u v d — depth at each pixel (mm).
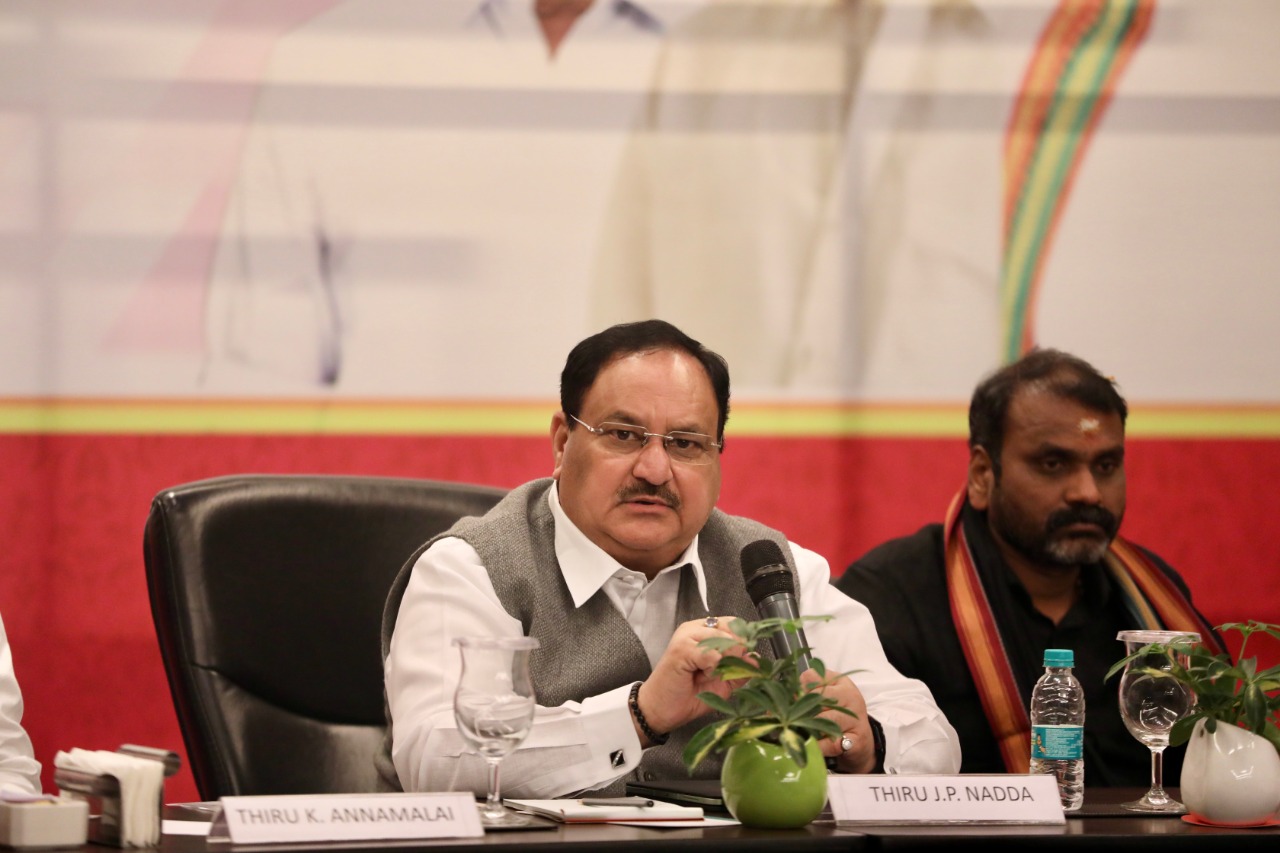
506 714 3295
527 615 4672
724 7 8430
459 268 8273
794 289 8430
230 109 8172
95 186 8086
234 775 4676
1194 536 8578
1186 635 3811
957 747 4738
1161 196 8602
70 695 8016
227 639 4777
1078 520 5707
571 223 8336
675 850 3002
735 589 5027
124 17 8125
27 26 8055
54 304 8039
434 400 8234
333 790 4816
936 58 8523
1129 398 8562
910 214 8492
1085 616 5957
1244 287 8625
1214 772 3477
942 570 6055
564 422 4867
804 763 3250
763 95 8445
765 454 8398
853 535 8414
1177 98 8625
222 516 4887
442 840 3045
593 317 8336
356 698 4969
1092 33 8594
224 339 8133
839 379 8438
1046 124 8555
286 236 8180
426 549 4754
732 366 8391
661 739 3996
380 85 8250
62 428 8039
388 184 8250
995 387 5922
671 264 8375
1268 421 8609
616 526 4629
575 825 3305
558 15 8352
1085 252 8555
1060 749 3922
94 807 3543
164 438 8086
